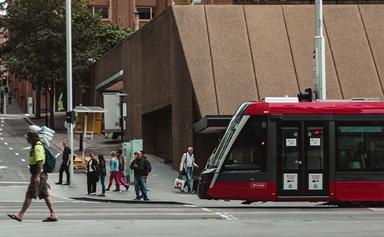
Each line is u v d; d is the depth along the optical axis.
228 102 43.41
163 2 106.50
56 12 79.69
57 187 41.12
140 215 23.75
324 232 17.80
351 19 47.12
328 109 26.67
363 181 26.41
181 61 46.47
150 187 41.03
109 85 76.88
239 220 21.44
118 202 33.34
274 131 26.52
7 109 124.25
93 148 62.47
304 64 45.25
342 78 44.72
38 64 78.50
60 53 79.50
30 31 80.62
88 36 81.12
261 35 46.22
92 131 59.38
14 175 47.12
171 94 49.69
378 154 26.61
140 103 60.25
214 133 44.44
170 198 34.94
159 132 58.66
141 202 32.72
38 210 26.38
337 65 45.19
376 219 21.50
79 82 84.38
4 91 120.62
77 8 82.69
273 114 26.61
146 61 57.91
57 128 81.88
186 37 45.97
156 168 50.62
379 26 46.97
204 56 45.06
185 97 46.09
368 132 26.64
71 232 17.97
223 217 22.62
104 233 17.70
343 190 26.39
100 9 104.62
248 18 46.97
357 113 26.69
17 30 81.06
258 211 25.11
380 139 26.67
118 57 70.38
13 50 82.56
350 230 18.27
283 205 29.33
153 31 55.19
